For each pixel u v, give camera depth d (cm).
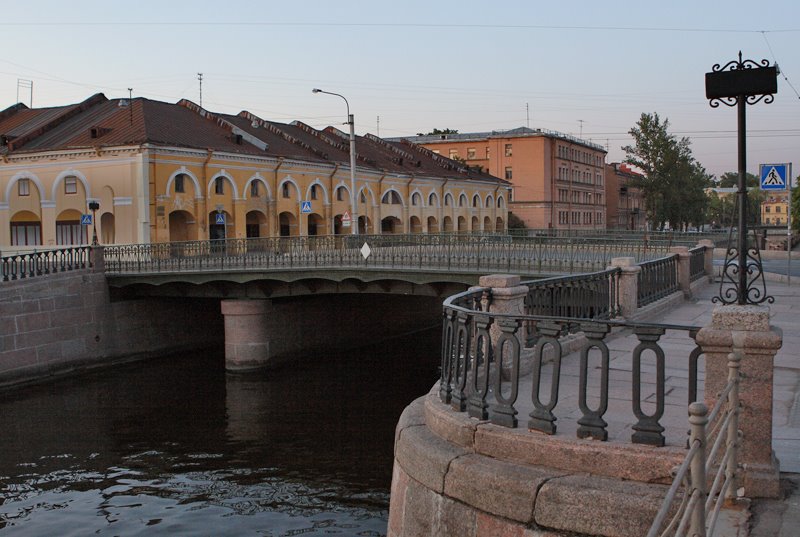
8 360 2886
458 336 626
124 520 1600
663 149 7694
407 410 696
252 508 1662
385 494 1739
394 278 2734
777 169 1883
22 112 5231
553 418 543
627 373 864
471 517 532
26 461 2017
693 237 3441
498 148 8100
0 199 4306
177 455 2061
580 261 2339
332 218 5103
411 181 5862
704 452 382
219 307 3972
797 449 580
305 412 2527
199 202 4169
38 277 3023
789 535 441
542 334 554
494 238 2506
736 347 501
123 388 2914
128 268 3325
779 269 3008
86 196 4069
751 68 563
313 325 3694
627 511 472
